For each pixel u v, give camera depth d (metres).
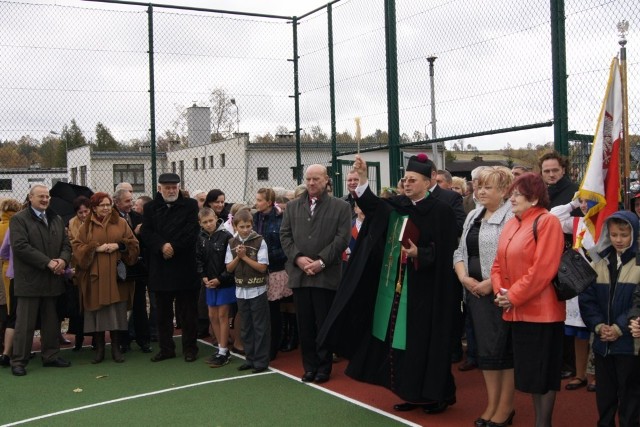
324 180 6.69
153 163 10.36
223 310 7.41
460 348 7.27
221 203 8.48
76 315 8.12
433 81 8.77
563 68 7.25
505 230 4.75
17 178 12.26
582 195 5.13
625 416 4.52
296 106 11.20
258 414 5.64
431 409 5.54
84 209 7.83
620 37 5.45
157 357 7.73
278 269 7.53
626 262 4.53
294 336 8.22
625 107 5.41
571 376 6.46
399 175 9.54
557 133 7.30
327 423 5.37
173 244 7.46
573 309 5.93
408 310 5.40
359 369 5.65
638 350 4.43
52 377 7.10
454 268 5.32
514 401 5.80
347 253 7.80
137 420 5.58
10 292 7.61
